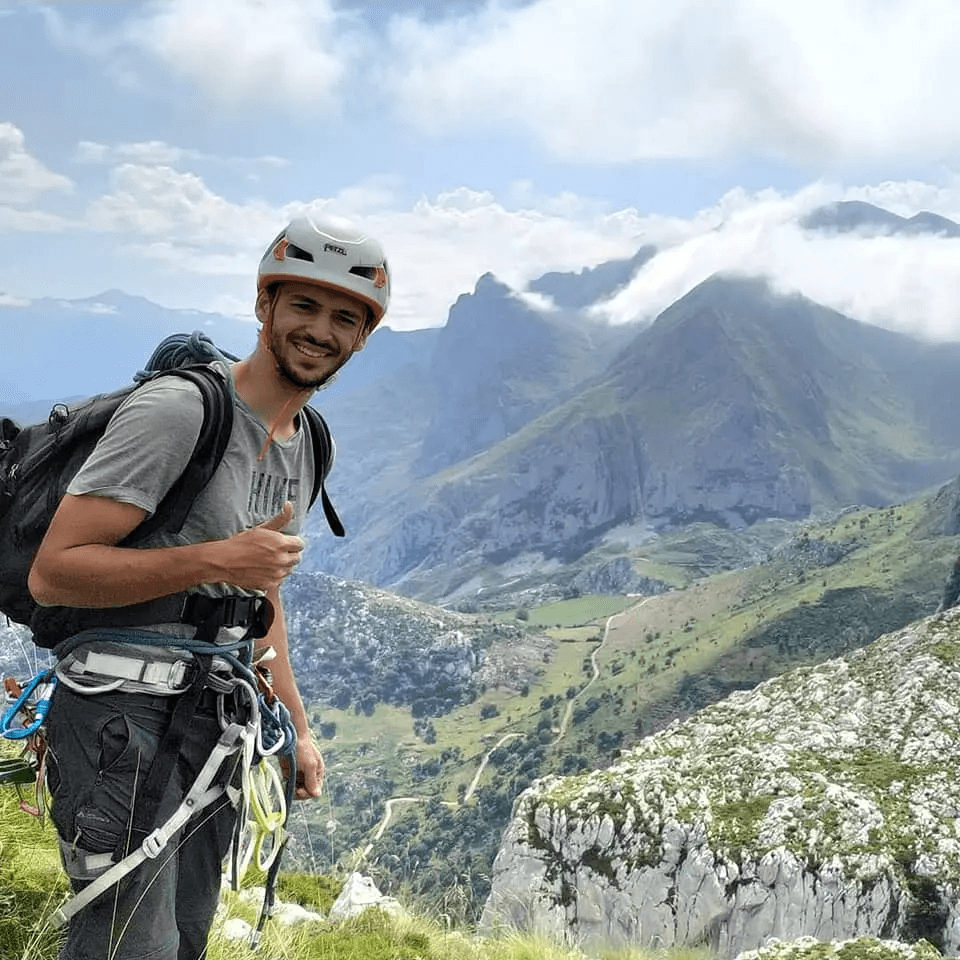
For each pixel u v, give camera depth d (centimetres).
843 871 7925
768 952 995
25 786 565
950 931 7675
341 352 337
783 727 11094
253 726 336
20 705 323
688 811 9106
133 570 301
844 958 955
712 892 8344
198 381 316
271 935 658
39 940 456
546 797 9662
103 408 321
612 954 1089
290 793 376
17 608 327
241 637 339
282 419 343
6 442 320
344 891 889
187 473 317
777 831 8619
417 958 767
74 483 305
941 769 9612
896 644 12394
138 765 314
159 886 323
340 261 324
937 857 8131
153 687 320
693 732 11588
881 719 10856
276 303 330
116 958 314
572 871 9106
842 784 9231
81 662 322
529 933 951
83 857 314
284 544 314
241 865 346
